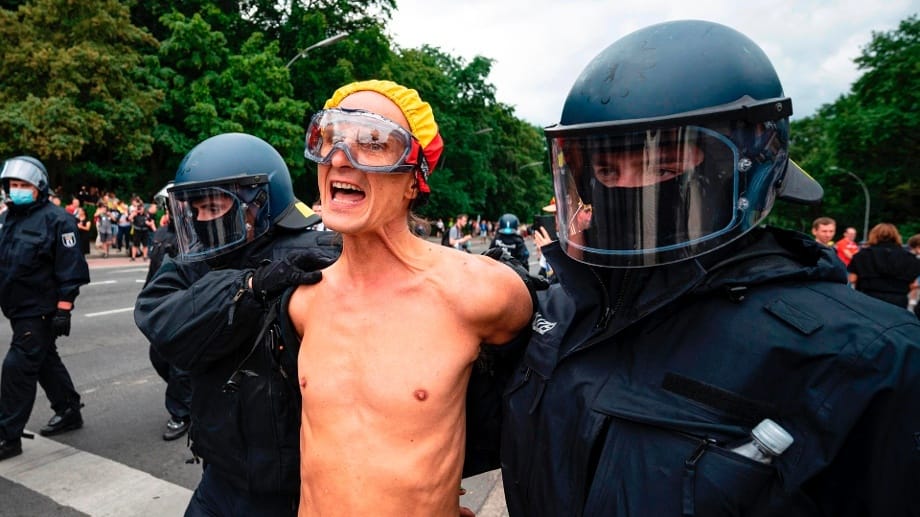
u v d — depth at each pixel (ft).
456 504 4.05
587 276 3.93
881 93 94.12
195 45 63.57
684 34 3.52
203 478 6.01
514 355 4.42
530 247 92.02
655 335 3.52
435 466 3.78
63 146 54.29
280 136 63.82
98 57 57.47
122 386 15.89
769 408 3.07
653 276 3.58
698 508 3.03
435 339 3.84
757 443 2.99
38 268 11.30
